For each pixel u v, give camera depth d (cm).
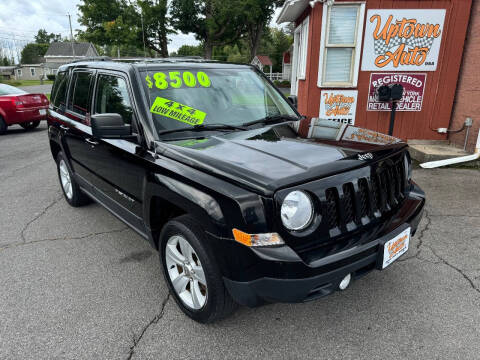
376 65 701
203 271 231
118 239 393
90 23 4153
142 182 278
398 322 254
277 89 385
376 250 223
